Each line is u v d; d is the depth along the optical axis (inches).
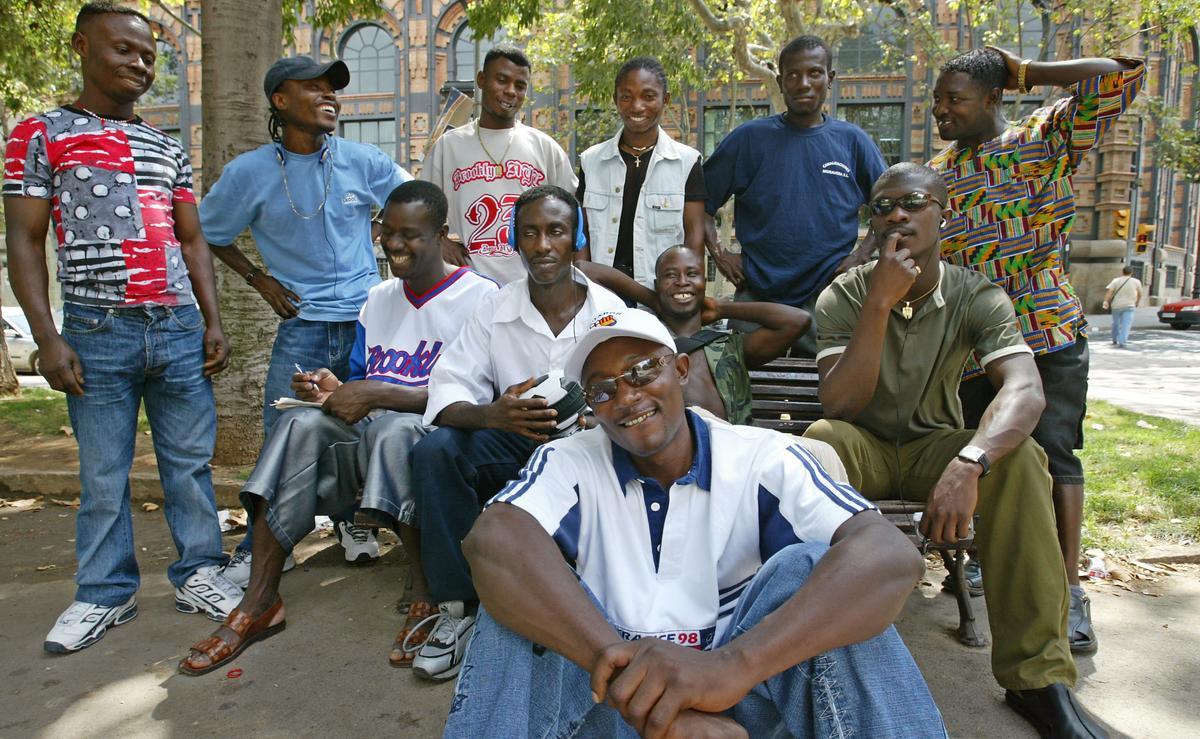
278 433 118.8
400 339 131.5
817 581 63.4
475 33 331.6
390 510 113.0
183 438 130.0
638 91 152.4
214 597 127.7
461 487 109.7
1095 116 115.2
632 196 158.4
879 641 66.6
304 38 940.0
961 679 108.0
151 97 970.1
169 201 125.8
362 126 965.8
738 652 61.3
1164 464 200.8
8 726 97.8
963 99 123.1
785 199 153.6
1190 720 97.0
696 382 121.6
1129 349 637.3
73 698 104.2
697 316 130.1
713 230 165.0
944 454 107.3
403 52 932.0
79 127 117.3
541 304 118.3
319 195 143.9
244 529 176.1
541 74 871.1
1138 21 522.0
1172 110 843.4
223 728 97.3
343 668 112.2
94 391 120.6
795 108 154.5
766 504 75.3
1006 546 95.8
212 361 132.3
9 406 322.0
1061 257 123.9
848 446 106.1
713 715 62.5
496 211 163.2
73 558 159.5
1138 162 962.1
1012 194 122.6
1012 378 99.7
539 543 69.7
